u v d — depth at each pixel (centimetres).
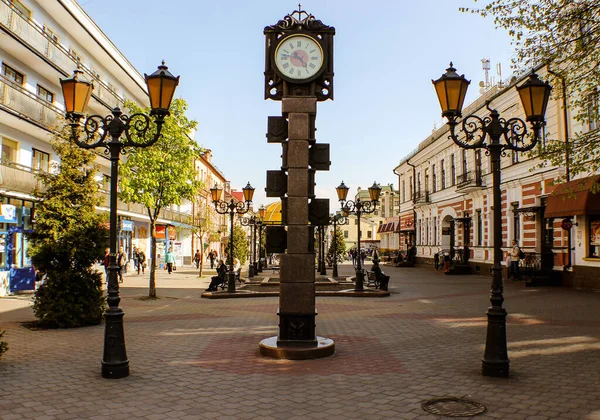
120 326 680
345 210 2380
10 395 589
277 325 1123
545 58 1241
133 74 3284
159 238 4128
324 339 869
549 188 2102
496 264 688
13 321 1177
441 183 3697
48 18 2328
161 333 1020
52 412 529
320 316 1266
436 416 514
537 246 2200
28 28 2014
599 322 1094
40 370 709
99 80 2742
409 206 4684
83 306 1116
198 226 3594
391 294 1833
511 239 2461
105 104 2775
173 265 3856
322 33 866
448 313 1303
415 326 1095
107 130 746
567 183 1791
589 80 1223
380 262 5194
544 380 642
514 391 596
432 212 3925
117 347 675
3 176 1841
